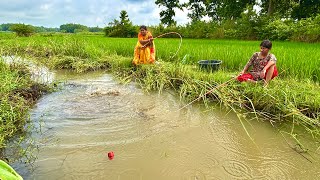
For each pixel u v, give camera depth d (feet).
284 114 14.56
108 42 47.67
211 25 91.04
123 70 26.00
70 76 24.98
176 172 9.73
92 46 34.24
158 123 13.85
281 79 19.61
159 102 17.19
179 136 12.50
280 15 89.92
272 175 9.62
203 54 28.32
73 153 10.85
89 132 12.66
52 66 28.60
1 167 3.90
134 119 14.29
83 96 18.20
